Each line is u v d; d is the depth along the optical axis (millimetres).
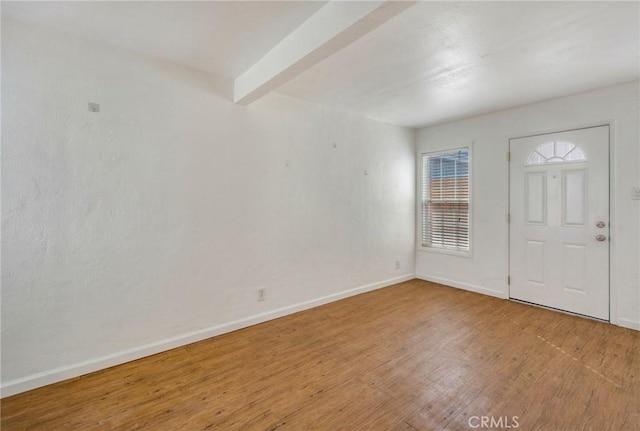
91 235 2221
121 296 2354
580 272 3252
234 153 2926
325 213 3689
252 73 2605
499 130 3857
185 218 2648
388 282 4465
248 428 1675
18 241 1972
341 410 1813
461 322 3119
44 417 1758
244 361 2377
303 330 2951
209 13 1893
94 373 2209
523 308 3516
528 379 2105
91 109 2207
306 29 1986
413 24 1979
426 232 4785
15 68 1948
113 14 1897
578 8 1825
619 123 2980
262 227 3139
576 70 2682
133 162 2385
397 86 3016
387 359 2395
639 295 2893
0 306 1926
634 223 2914
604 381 2070
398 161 4574
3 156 1918
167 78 2539
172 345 2578
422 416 1755
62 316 2125
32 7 1821
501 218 3865
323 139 3645
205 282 2771
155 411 1811
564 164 3344
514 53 2361
